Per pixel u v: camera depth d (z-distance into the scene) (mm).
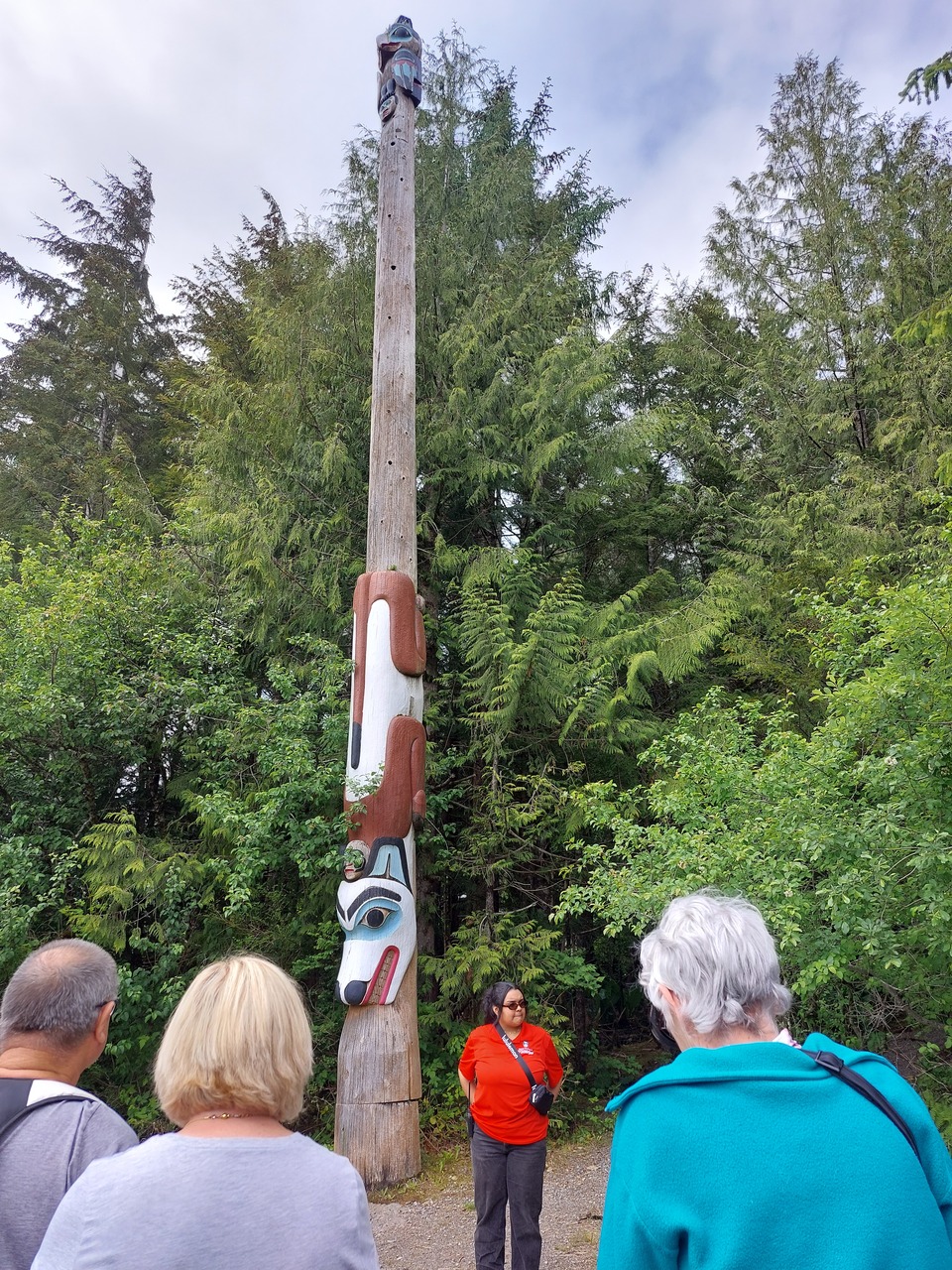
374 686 7246
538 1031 4254
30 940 7555
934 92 6691
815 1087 1436
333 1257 1433
